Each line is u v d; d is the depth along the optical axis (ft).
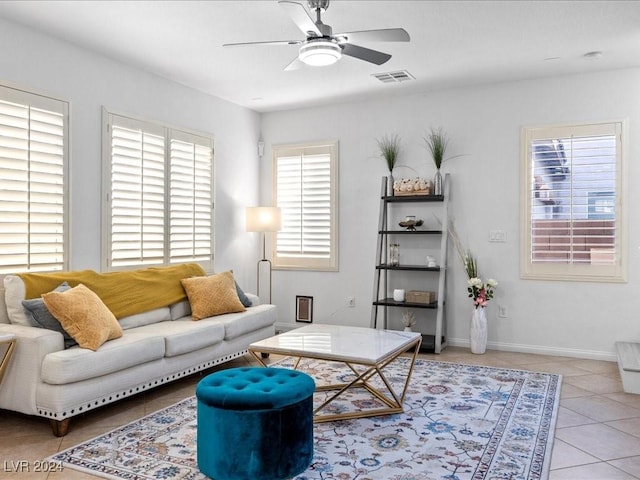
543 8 11.57
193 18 12.07
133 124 15.44
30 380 10.25
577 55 14.62
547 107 16.76
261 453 8.09
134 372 11.62
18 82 12.33
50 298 10.85
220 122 19.17
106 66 14.62
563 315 16.63
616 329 15.99
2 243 11.96
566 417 11.11
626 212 15.78
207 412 8.38
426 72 16.21
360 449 9.45
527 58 14.89
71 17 12.01
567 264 16.55
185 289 15.42
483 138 17.66
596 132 16.12
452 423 10.71
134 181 15.46
